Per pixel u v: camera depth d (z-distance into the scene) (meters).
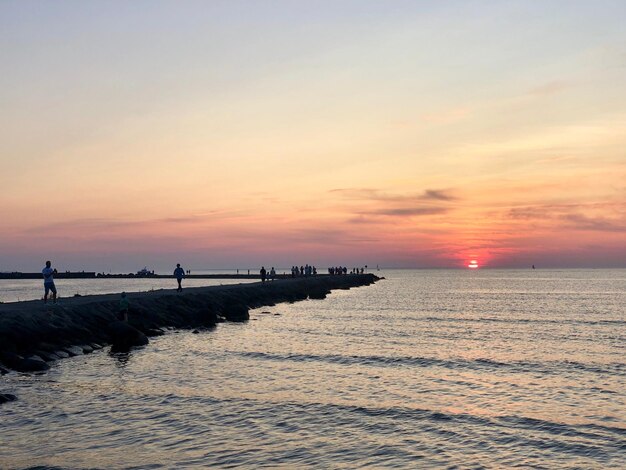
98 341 35.34
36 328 31.53
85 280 145.88
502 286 150.62
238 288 71.81
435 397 23.80
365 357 33.06
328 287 112.75
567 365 31.09
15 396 22.75
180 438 18.45
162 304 47.19
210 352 34.34
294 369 29.36
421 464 16.52
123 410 21.47
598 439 18.48
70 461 16.38
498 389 25.36
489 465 16.47
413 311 66.31
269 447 17.72
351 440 18.41
